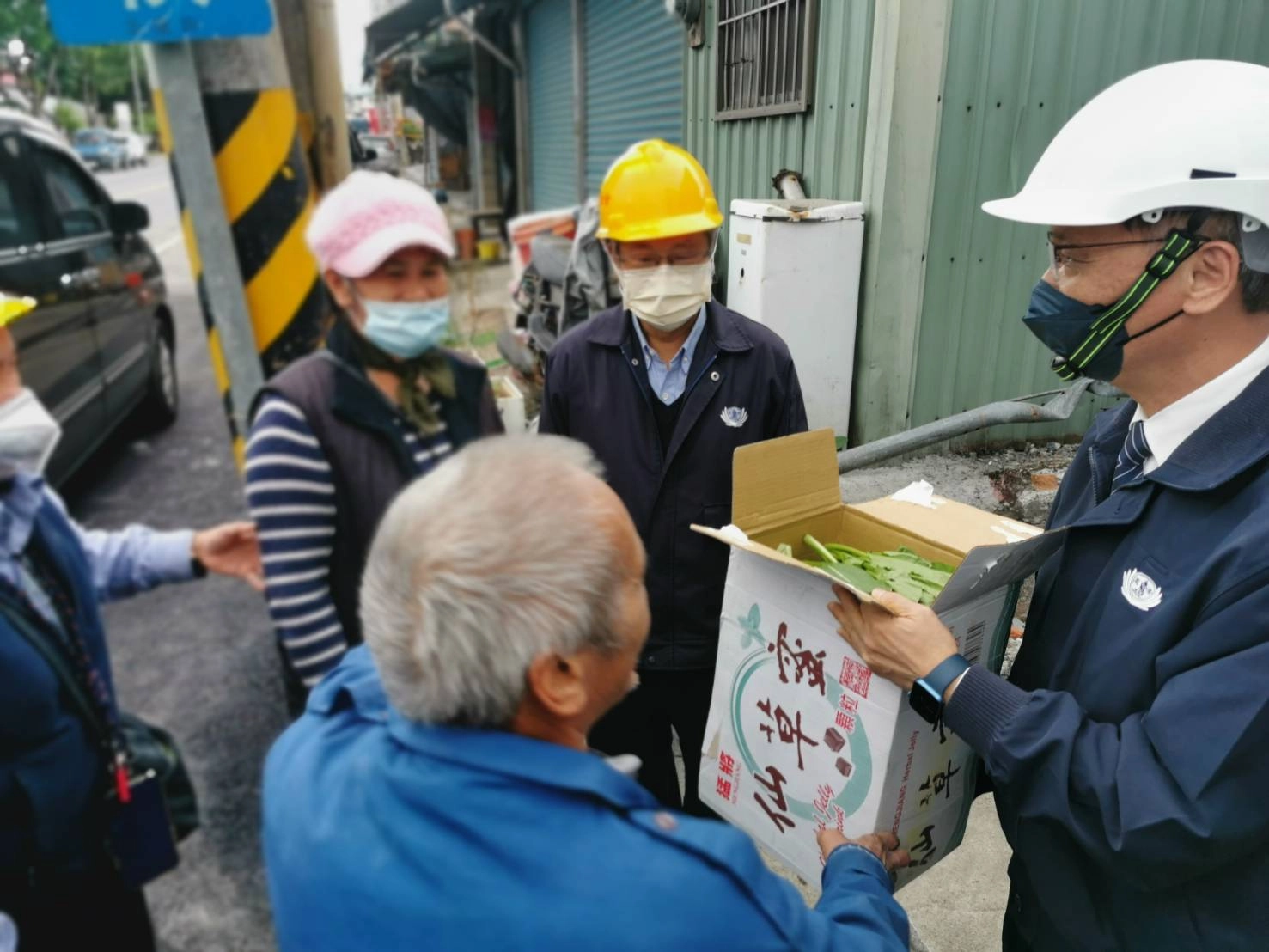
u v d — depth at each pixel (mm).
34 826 1251
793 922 725
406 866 688
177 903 2154
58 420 4020
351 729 833
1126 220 995
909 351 3848
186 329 8641
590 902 659
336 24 2076
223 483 4895
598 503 752
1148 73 1036
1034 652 1182
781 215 3600
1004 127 3594
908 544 1474
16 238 3885
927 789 1273
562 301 4980
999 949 1896
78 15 1523
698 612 1908
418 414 1388
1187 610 954
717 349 1840
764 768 1401
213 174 1716
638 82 7059
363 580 775
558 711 736
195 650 3258
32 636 1218
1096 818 967
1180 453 1011
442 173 11469
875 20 3504
